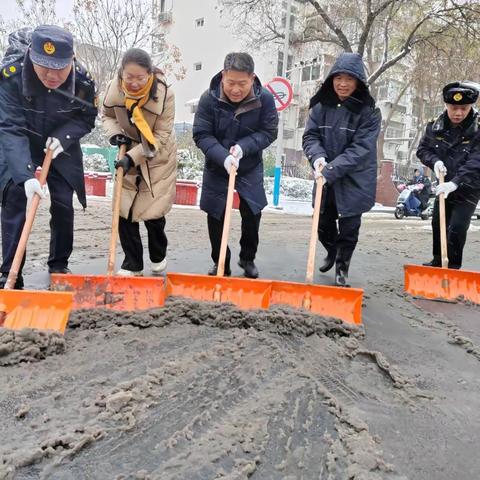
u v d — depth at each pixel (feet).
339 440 5.84
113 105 11.21
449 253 15.14
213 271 13.12
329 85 12.36
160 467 5.10
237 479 4.97
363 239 24.76
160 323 9.14
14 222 10.20
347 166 11.92
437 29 55.36
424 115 107.86
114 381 6.93
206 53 94.99
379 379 7.75
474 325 10.87
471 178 13.98
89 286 9.65
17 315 8.12
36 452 5.10
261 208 12.50
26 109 10.18
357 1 57.62
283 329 9.18
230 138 11.98
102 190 37.58
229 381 7.13
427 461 5.61
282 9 68.03
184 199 36.52
